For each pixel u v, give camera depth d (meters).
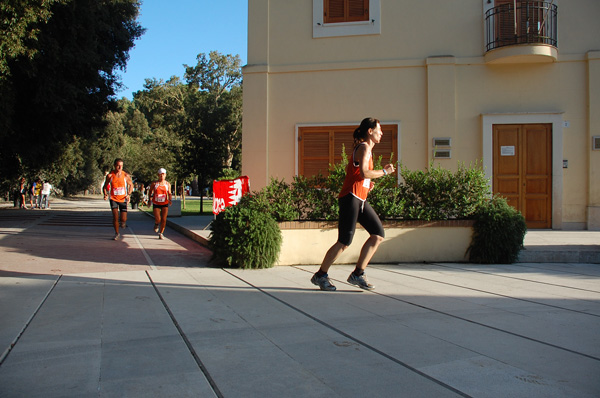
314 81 11.29
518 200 10.64
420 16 11.02
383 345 3.43
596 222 10.38
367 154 5.06
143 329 3.80
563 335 3.66
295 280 5.97
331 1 11.31
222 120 36.09
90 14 14.82
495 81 10.75
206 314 4.27
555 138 10.56
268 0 11.51
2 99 12.38
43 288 5.31
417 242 7.47
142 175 39.06
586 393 2.62
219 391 2.66
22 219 16.20
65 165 28.08
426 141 10.92
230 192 10.84
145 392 2.64
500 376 2.85
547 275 6.30
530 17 10.54
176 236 11.77
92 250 8.63
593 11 10.53
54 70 13.76
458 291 5.30
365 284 5.29
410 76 11.01
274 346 3.41
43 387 2.70
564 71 10.59
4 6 11.19
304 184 7.60
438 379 2.81
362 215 5.24
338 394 2.62
